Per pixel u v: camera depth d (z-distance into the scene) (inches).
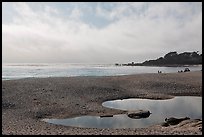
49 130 581.0
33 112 794.8
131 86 1323.8
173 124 618.8
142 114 754.2
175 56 5324.8
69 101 954.1
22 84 1214.9
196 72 1999.3
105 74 2428.6
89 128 609.6
